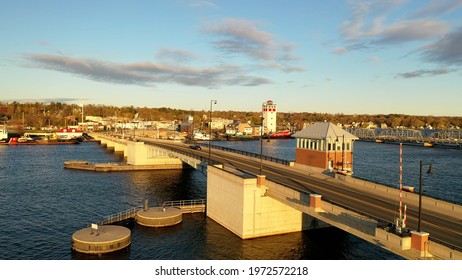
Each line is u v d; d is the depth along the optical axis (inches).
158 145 4212.6
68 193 2901.1
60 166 4343.0
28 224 2094.0
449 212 1384.1
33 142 7367.1
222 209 2028.8
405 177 4010.8
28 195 2812.5
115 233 1755.7
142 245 1752.0
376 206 1449.3
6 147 6628.9
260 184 1811.0
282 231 1887.3
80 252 1646.2
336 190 1742.1
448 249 937.5
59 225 2080.5
